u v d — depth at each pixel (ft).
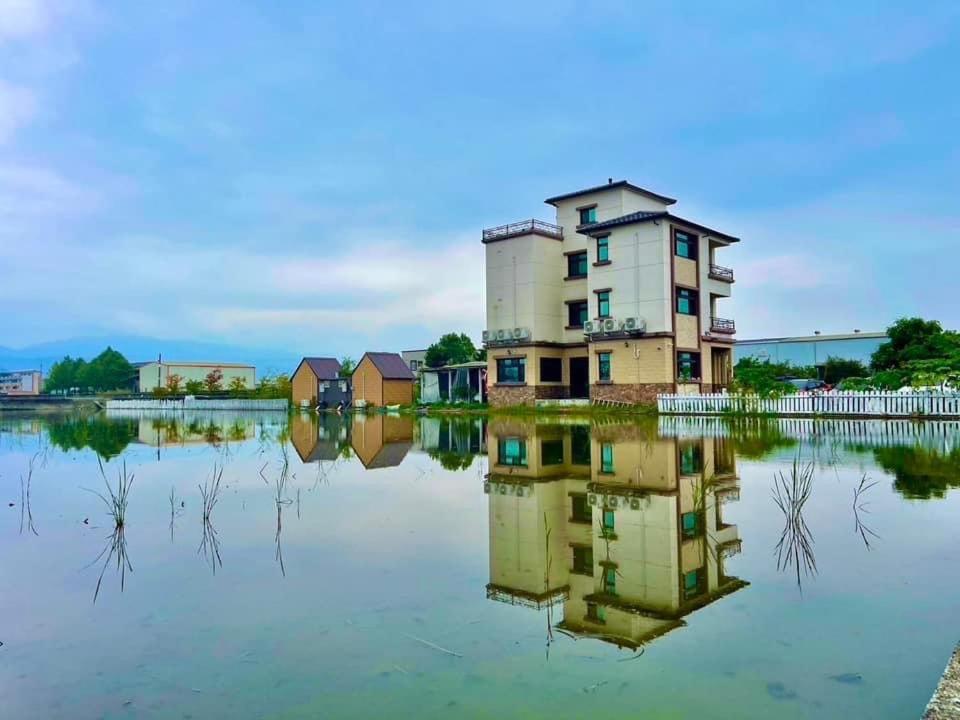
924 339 107.14
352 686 13.17
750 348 167.53
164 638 15.76
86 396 253.44
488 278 128.88
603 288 111.24
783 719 11.51
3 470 47.83
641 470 41.47
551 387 124.88
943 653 14.08
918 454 44.39
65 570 21.61
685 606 17.29
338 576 20.43
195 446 67.82
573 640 15.30
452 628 16.12
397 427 95.66
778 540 23.40
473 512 30.17
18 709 12.46
